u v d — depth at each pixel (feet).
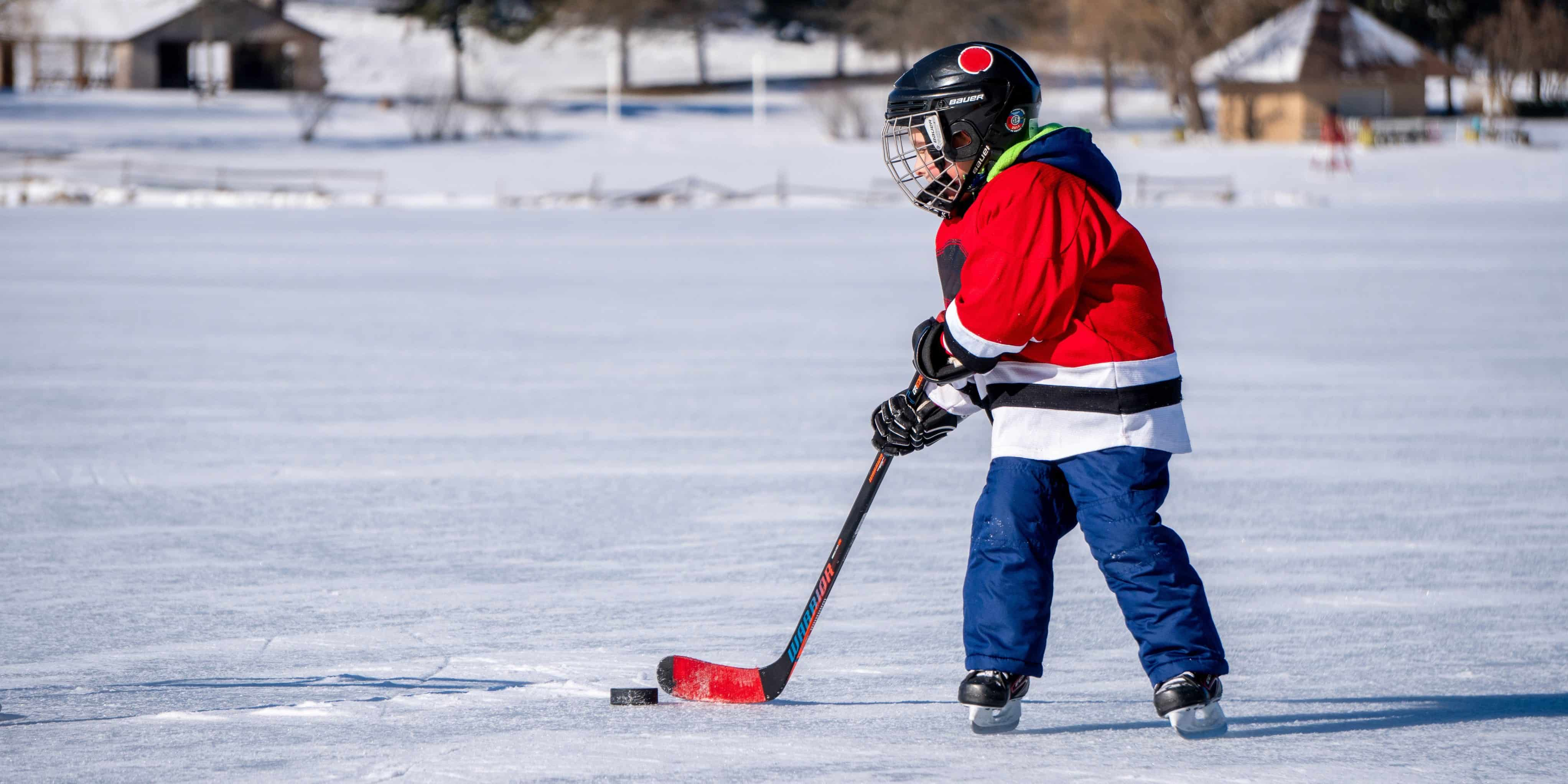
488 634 54.54
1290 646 53.21
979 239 38.55
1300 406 113.91
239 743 40.27
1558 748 39.99
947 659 51.34
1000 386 40.50
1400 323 167.84
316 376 130.62
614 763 38.32
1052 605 59.52
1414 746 40.29
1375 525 74.74
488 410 112.57
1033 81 40.73
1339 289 207.00
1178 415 40.14
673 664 45.03
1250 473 88.63
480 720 42.70
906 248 289.33
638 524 75.20
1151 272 39.96
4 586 61.72
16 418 107.65
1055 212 38.27
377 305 189.98
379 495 82.33
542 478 87.30
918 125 40.60
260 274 231.30
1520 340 153.48
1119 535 39.52
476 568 65.62
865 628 55.83
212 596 60.23
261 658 50.90
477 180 529.86
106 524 74.79
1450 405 114.32
